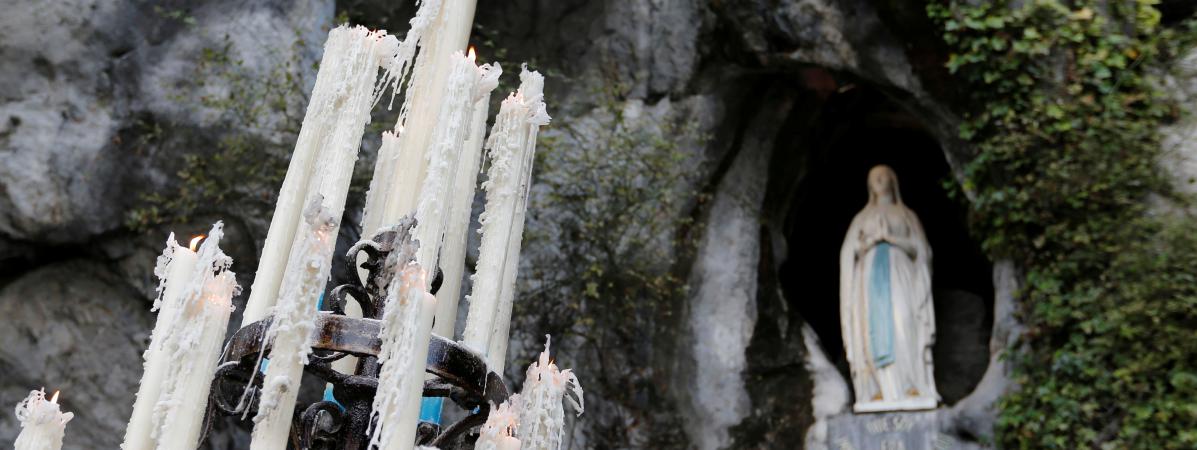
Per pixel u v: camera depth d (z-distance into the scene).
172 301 2.23
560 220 8.15
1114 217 6.82
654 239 8.24
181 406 2.00
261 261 2.27
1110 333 6.57
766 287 8.38
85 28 8.20
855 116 8.91
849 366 8.18
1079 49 7.18
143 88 8.20
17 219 7.75
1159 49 7.17
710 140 8.61
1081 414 6.54
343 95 2.44
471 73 2.29
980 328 8.16
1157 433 6.23
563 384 2.38
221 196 7.93
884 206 8.02
